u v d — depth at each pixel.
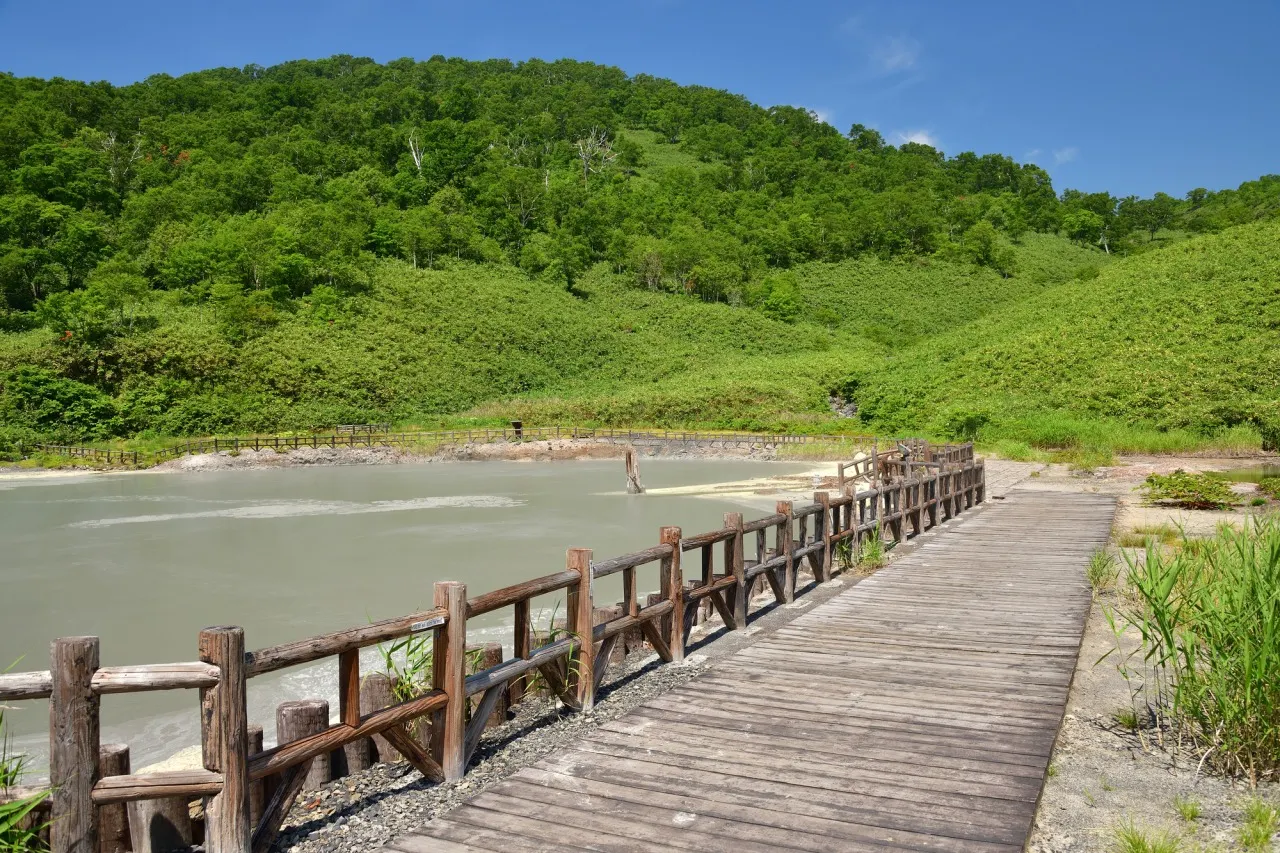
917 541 13.35
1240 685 4.93
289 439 42.47
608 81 194.50
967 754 5.07
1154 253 69.31
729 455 40.38
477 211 98.00
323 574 14.50
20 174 79.12
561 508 22.66
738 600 8.30
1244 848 3.96
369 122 120.06
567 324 73.50
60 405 45.12
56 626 11.56
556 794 4.61
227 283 65.56
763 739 5.38
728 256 94.75
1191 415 35.44
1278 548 5.22
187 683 3.65
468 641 9.93
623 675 7.03
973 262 104.81
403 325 66.50
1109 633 8.06
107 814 4.19
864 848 3.94
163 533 19.20
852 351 69.75
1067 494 19.81
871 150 174.00
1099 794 4.62
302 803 4.76
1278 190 130.12
